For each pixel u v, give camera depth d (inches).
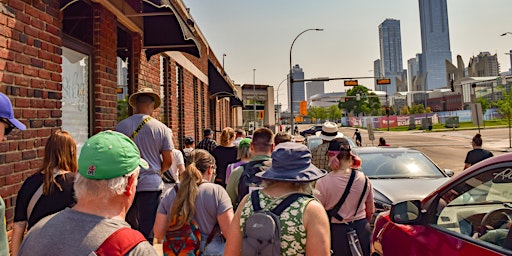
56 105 165.8
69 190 105.0
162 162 170.7
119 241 60.1
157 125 167.8
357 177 152.4
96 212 64.4
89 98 205.3
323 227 81.8
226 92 658.8
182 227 127.0
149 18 267.0
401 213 122.6
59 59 169.8
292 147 90.7
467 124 2842.0
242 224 86.3
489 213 97.1
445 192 113.0
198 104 538.6
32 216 103.6
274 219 78.9
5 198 132.3
